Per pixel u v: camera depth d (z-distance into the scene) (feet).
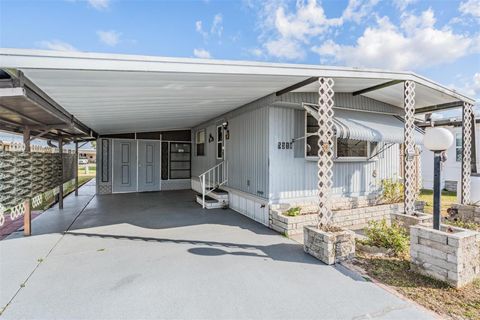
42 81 13.07
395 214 20.22
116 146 42.65
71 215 26.89
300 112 25.20
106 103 19.11
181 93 18.97
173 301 11.19
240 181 29.01
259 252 16.76
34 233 20.65
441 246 12.74
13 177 17.85
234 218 25.86
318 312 10.44
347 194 27.63
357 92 24.70
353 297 11.52
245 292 11.91
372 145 28.63
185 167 48.57
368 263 15.06
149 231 21.31
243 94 21.81
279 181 24.14
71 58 11.32
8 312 10.37
